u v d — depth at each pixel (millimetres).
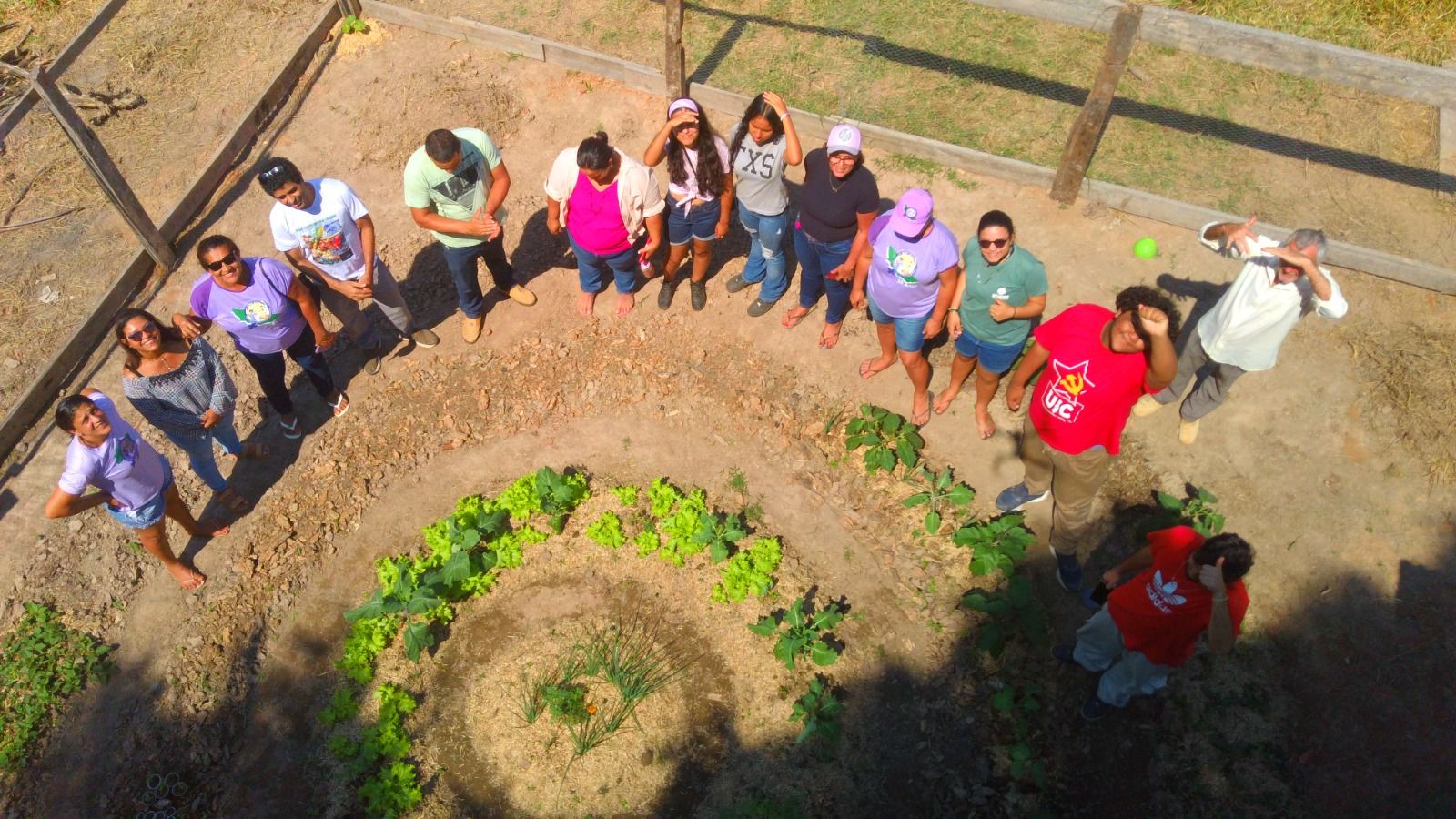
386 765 6254
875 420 7172
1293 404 6953
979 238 5602
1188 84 8695
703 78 9250
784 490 7184
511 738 6301
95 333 8367
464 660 6633
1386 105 8359
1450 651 5938
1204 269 7641
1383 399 6867
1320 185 7953
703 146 6410
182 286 8680
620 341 8008
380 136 9406
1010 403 6262
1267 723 5855
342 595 6969
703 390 7703
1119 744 5910
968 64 9062
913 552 6793
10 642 6758
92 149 7676
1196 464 6824
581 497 7215
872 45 9320
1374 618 6125
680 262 7867
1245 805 5645
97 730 6461
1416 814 5496
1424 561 6273
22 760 6340
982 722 6105
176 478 7496
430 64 9852
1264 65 7070
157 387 6250
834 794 5984
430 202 6836
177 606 6926
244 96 9875
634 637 6625
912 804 5910
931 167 8477
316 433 7699
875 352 7699
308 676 6633
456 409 7781
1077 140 7648
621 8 9992
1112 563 6562
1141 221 7957
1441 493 6484
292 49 10172
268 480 7473
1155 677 5434
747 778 6082
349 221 6695
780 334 7887
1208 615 4895
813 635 6297
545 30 9898
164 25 10586
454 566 6656
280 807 6152
